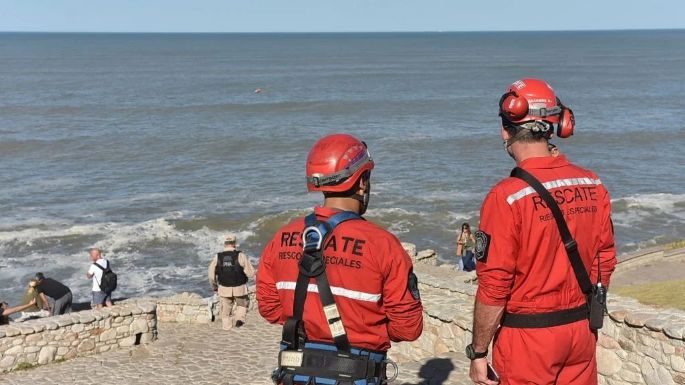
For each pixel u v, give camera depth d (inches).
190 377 452.1
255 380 422.6
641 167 2149.4
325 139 145.1
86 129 2842.0
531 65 7706.7
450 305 406.9
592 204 144.4
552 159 145.5
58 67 7204.7
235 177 1987.0
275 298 146.9
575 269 141.7
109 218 1556.3
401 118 3299.7
